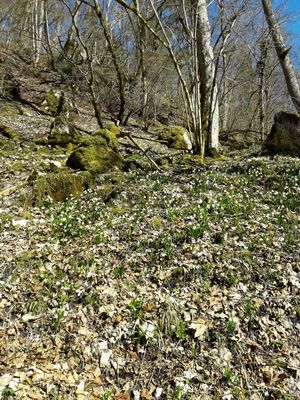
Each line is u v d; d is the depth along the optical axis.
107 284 2.79
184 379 2.13
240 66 11.45
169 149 8.79
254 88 15.21
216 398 2.03
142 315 2.50
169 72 12.61
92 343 2.37
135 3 10.83
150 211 3.83
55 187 4.41
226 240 3.18
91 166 5.14
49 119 10.25
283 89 16.84
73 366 2.23
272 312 2.51
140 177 4.98
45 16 14.74
